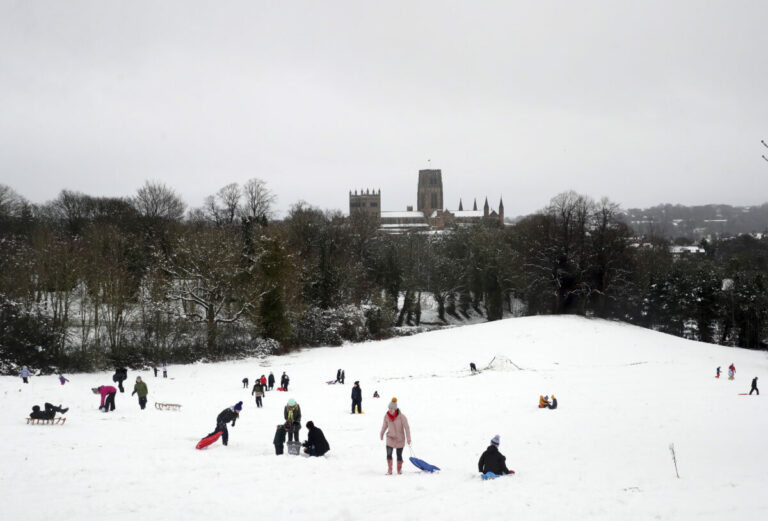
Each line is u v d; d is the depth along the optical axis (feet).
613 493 45.29
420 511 40.45
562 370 179.63
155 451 61.62
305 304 255.29
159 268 212.02
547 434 80.94
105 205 404.16
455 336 241.55
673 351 224.33
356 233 366.84
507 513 39.70
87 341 186.29
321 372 178.50
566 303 292.40
